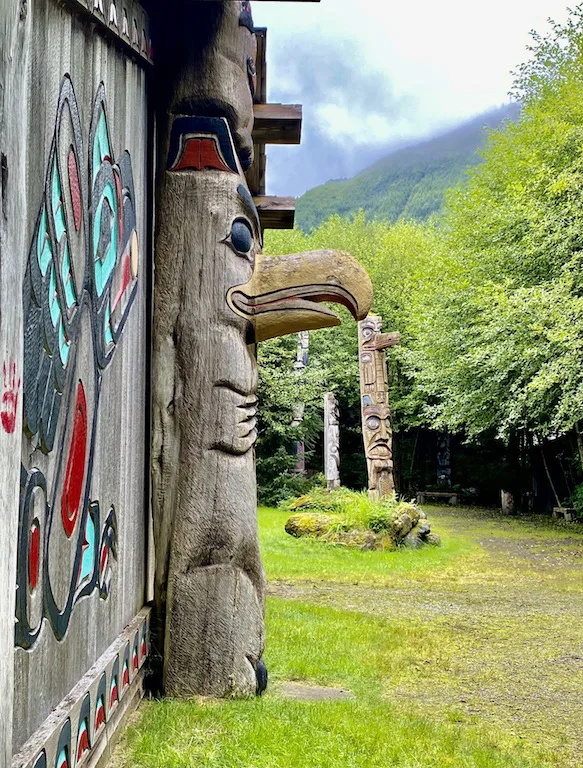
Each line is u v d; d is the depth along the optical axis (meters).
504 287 12.73
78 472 2.39
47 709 2.06
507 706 4.34
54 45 2.07
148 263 3.90
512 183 14.82
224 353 3.85
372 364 13.89
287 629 5.68
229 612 3.75
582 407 11.76
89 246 2.49
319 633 5.61
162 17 3.93
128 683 3.17
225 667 3.73
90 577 2.59
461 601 7.80
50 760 1.93
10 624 1.50
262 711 3.54
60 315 2.14
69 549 2.29
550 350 12.33
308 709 3.68
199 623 3.73
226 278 3.88
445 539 13.31
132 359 3.38
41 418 1.96
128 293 3.24
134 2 3.14
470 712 4.17
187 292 3.88
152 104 3.90
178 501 3.80
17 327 1.52
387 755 3.21
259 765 2.92
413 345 19.64
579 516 17.06
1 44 1.40
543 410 14.27
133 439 3.45
